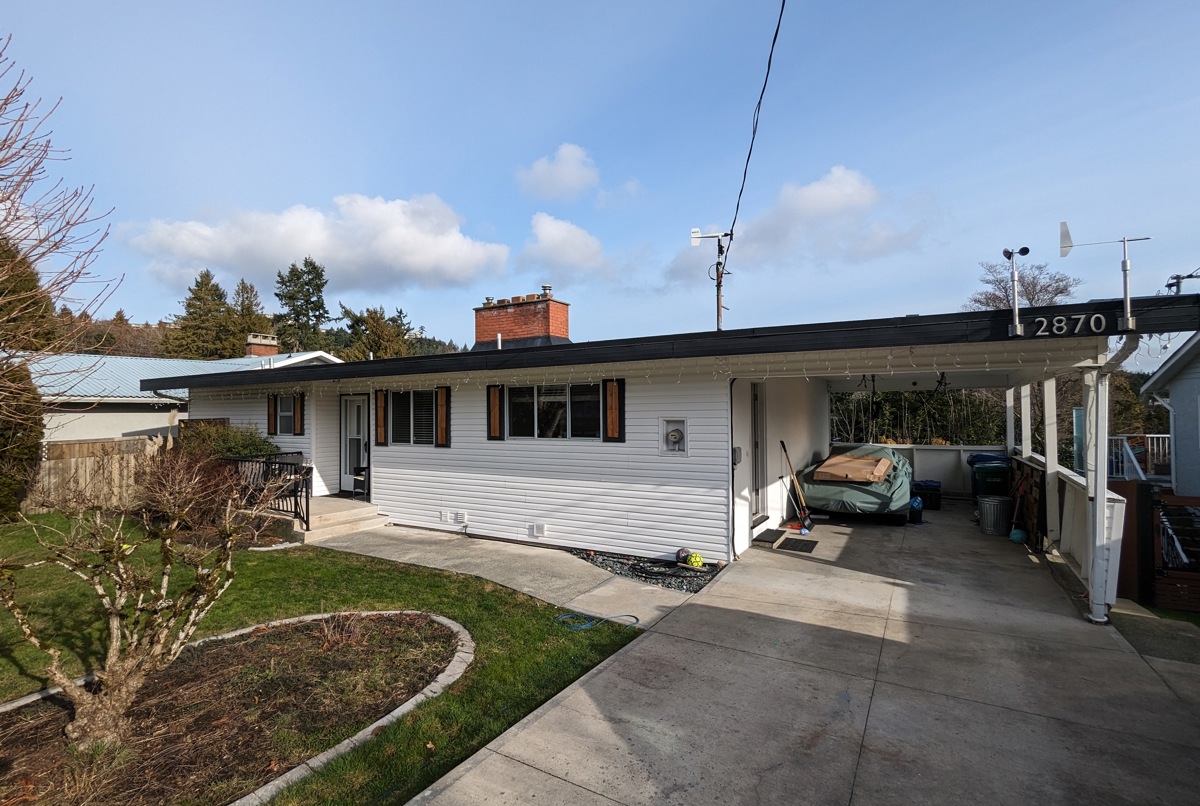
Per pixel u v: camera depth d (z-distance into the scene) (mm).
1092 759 3441
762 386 10016
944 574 7457
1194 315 4656
